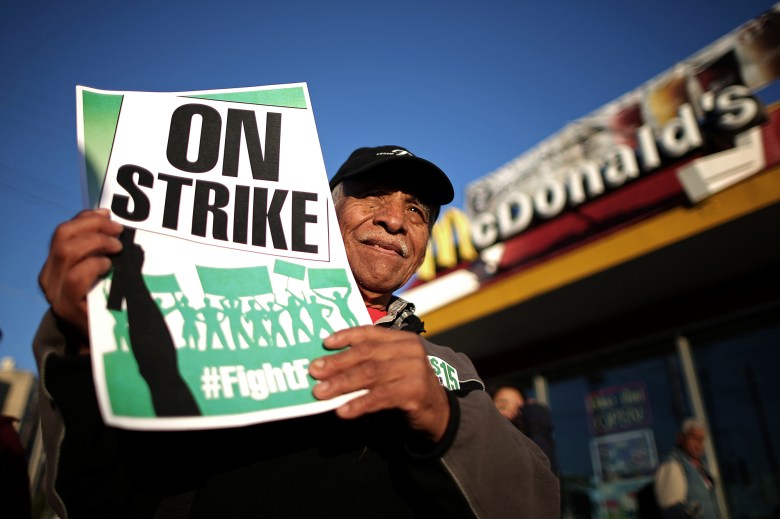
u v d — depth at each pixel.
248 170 1.12
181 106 1.13
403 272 1.44
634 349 6.24
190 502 0.93
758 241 4.87
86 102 1.03
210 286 0.95
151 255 0.93
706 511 3.79
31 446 2.29
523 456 1.02
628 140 5.92
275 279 1.01
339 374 0.87
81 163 0.97
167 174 1.04
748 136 4.77
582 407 6.49
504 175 6.96
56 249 0.84
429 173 1.46
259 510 0.93
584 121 6.38
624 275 5.44
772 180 4.44
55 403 0.85
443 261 7.09
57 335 0.89
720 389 5.41
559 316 6.41
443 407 0.91
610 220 5.74
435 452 0.88
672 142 5.39
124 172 1.00
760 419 5.06
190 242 0.98
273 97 1.23
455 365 1.37
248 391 0.84
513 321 6.48
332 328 0.98
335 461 1.00
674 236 4.88
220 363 0.86
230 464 0.97
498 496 0.93
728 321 5.55
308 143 1.21
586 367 6.62
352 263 1.41
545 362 6.98
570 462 6.36
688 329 5.81
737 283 5.53
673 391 5.73
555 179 6.39
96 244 0.85
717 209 4.68
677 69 5.75
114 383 0.77
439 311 6.76
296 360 0.91
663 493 3.95
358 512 0.96
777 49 5.00
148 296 0.88
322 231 1.11
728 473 5.09
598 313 6.34
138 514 0.91
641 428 5.87
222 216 1.04
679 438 4.29
